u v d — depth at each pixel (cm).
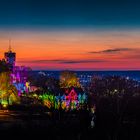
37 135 6912
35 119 9056
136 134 6069
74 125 7006
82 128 6675
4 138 6850
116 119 6612
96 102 8925
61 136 6625
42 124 7662
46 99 12238
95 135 6231
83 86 17988
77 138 6312
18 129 7269
